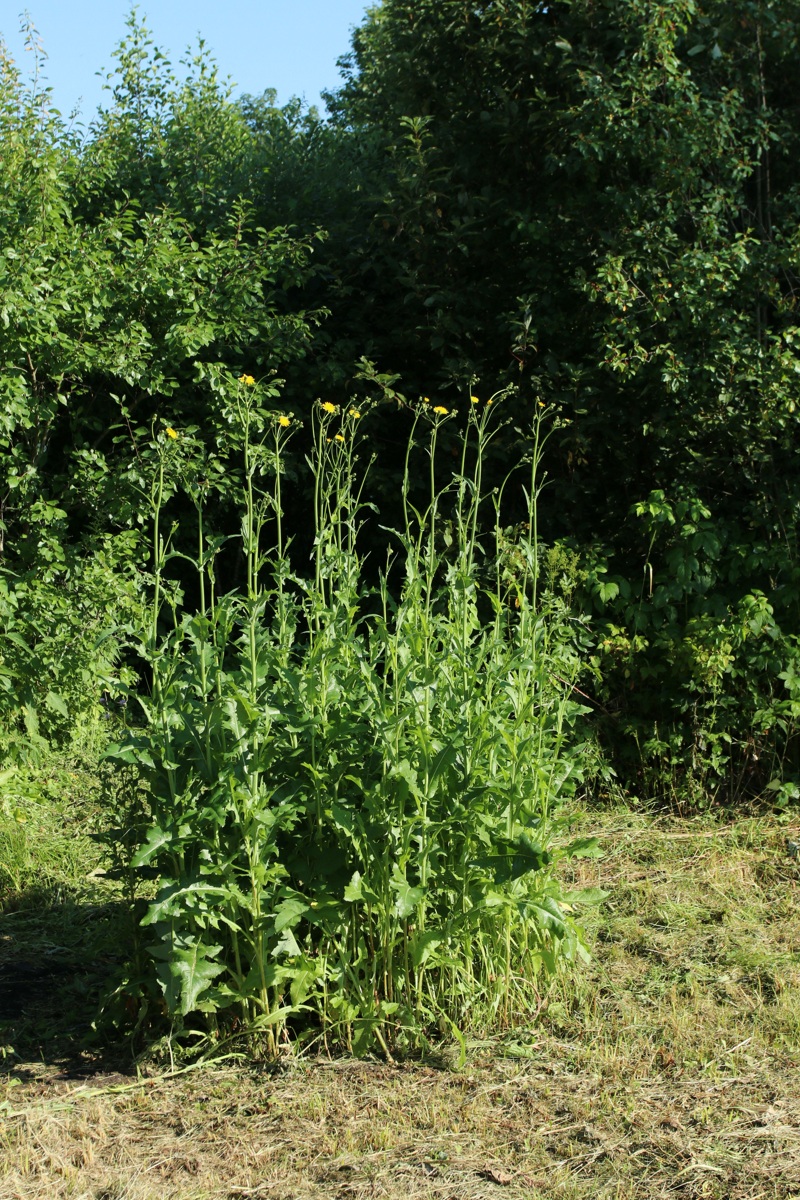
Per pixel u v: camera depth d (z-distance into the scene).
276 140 12.30
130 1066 3.88
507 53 8.01
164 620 9.38
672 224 7.73
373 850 3.96
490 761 4.13
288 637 4.41
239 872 3.88
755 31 7.84
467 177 8.37
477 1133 3.40
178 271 8.44
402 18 8.59
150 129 10.60
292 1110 3.54
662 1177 3.16
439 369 8.67
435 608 7.55
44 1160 3.27
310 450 9.28
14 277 7.45
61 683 7.39
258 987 3.88
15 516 8.54
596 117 7.37
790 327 7.15
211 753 3.90
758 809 6.64
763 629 6.66
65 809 6.47
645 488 8.16
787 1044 3.90
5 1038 4.08
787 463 7.49
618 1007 4.22
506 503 8.69
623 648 6.82
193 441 8.45
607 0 7.60
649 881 5.57
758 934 4.93
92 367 8.24
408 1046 3.92
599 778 6.88
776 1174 3.15
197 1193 3.12
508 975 4.12
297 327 8.80
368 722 4.08
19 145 8.10
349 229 9.73
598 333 7.48
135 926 4.13
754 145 7.96
